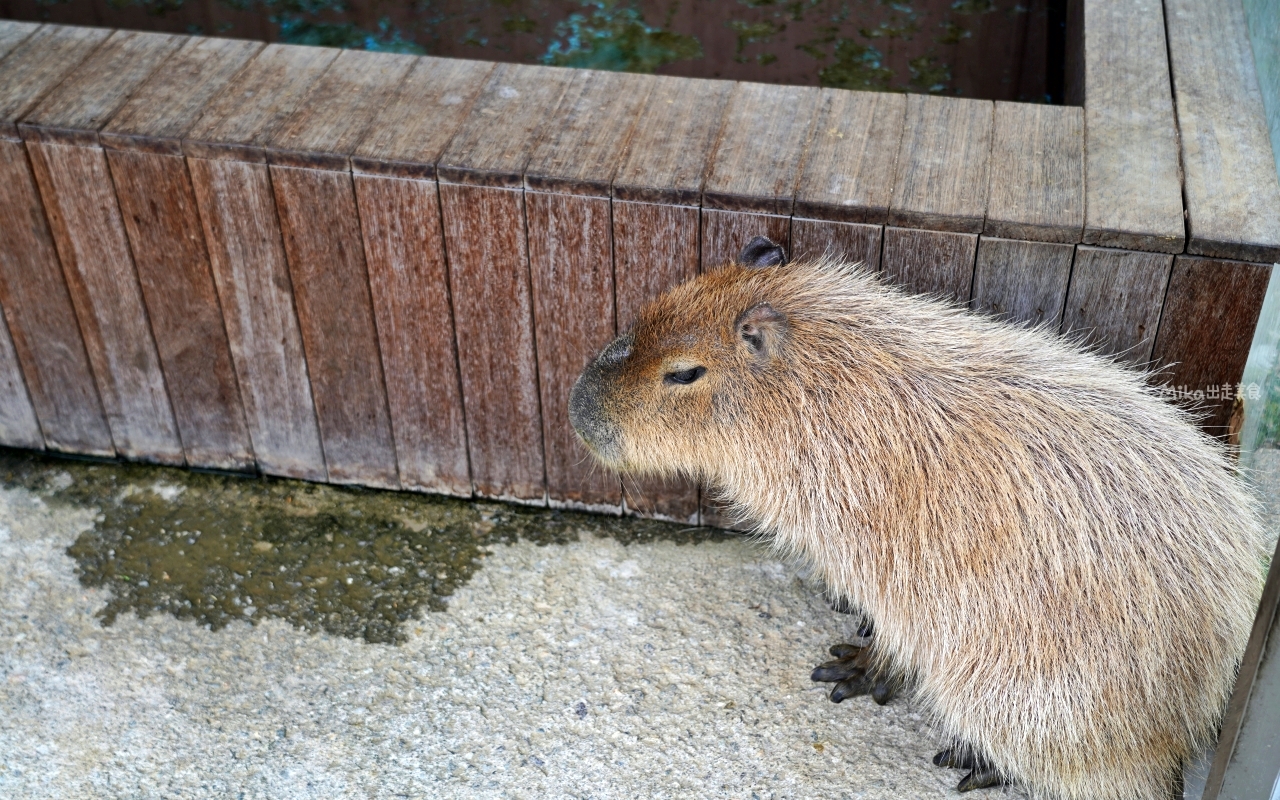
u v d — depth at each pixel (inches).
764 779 78.6
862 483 75.9
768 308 74.2
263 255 84.8
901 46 105.7
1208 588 73.2
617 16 109.4
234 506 91.8
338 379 88.7
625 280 82.2
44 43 88.2
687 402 77.6
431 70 86.4
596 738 80.3
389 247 83.4
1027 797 78.1
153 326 88.5
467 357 86.5
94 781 78.7
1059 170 79.2
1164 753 75.0
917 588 75.9
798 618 85.4
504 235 81.8
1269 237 75.0
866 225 78.2
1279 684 67.5
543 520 90.9
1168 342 78.4
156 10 109.3
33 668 83.2
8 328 90.0
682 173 79.7
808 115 83.0
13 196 84.9
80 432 93.5
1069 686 73.9
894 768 79.0
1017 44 105.9
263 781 78.7
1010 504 73.6
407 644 84.5
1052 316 78.9
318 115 83.2
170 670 83.3
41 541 89.5
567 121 82.9
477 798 78.0
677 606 86.0
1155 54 86.4
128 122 82.6
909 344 76.0
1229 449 78.0
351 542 89.7
